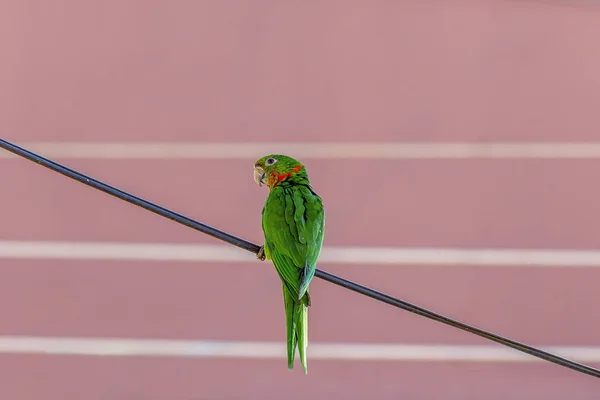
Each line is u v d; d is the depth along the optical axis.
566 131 14.40
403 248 14.29
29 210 14.38
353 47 14.36
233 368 13.99
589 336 14.04
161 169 14.28
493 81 14.39
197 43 14.29
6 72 14.20
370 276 14.21
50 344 14.12
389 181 14.34
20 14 14.23
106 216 14.37
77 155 14.26
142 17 14.28
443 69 14.40
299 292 6.78
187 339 14.09
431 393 13.82
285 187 7.69
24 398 13.93
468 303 14.20
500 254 14.28
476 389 13.77
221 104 14.29
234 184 14.25
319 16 14.32
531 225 14.34
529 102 14.41
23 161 14.34
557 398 13.70
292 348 6.84
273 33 14.30
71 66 14.27
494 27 14.45
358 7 14.37
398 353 13.99
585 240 14.27
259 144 14.31
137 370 14.02
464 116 14.40
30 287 14.29
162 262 14.31
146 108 14.30
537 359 13.94
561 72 14.39
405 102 14.40
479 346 14.02
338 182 14.31
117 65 14.26
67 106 14.23
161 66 14.28
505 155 14.34
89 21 14.29
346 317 14.14
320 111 14.36
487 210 14.36
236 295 14.23
